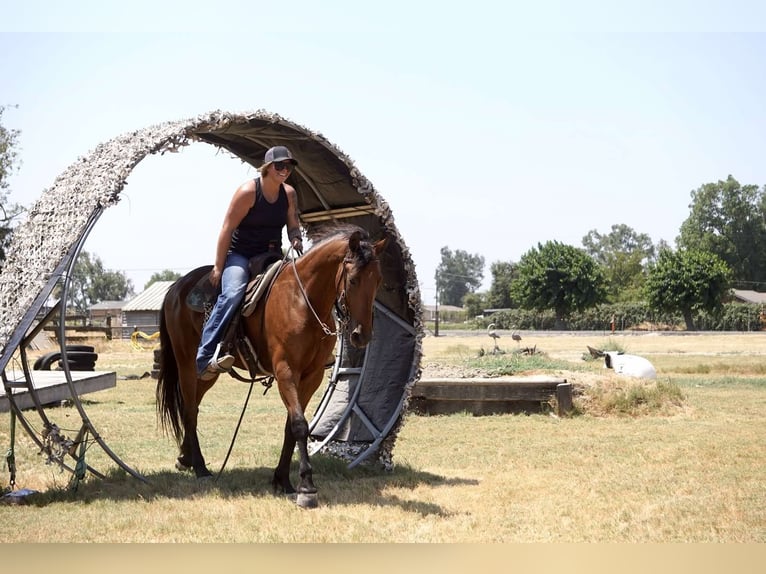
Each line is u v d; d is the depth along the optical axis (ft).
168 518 19.54
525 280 270.87
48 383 40.98
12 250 24.34
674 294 247.50
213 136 26.55
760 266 402.11
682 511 20.38
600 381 43.27
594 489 23.22
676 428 36.04
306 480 20.97
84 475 23.11
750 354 106.11
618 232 547.08
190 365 25.26
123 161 22.03
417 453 30.04
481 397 41.06
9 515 20.01
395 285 27.35
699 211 410.11
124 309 173.99
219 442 33.27
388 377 27.73
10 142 132.67
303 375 22.49
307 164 27.45
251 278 22.99
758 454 28.96
